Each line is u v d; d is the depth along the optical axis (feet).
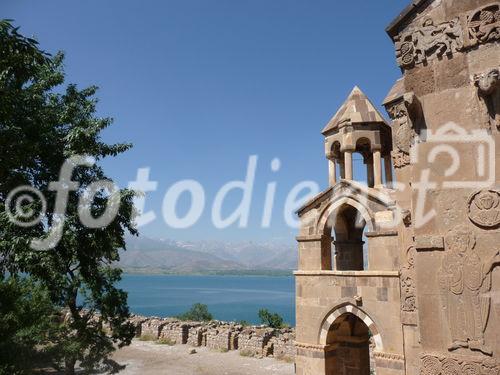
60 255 45.44
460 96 25.59
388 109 42.98
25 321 45.21
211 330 132.16
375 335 62.34
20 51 27.37
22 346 51.08
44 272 41.98
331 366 67.97
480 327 23.36
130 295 547.08
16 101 34.37
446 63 26.27
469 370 23.27
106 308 62.08
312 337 68.64
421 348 24.93
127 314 66.80
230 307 370.73
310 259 71.10
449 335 24.17
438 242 25.03
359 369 71.72
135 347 130.11
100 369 98.02
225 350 124.26
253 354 118.73
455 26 26.09
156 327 143.95
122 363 110.11
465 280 24.04
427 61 26.94
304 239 72.13
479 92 24.89
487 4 25.21
